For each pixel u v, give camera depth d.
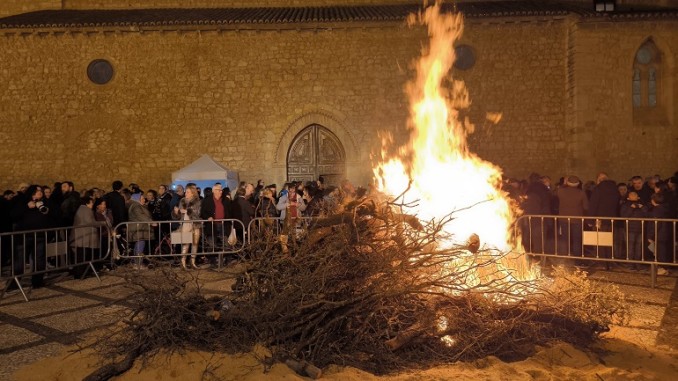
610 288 5.79
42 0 21.08
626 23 17.80
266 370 4.43
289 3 21.52
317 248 5.28
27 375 4.70
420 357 4.81
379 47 18.70
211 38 18.62
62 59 18.45
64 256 9.70
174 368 4.55
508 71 18.53
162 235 11.12
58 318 6.98
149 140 18.58
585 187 12.41
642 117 18.19
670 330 5.91
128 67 18.53
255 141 18.73
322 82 18.77
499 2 20.59
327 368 4.61
